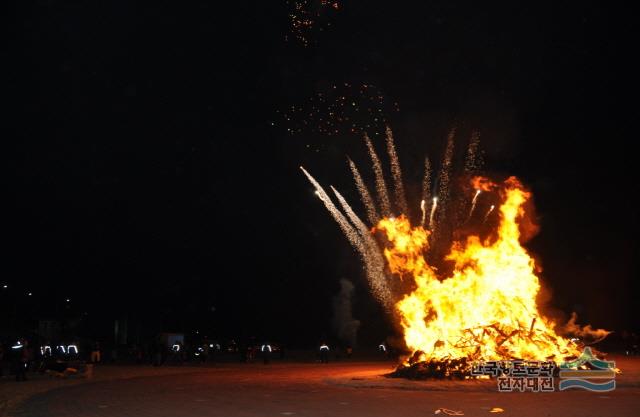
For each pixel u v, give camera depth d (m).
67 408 17.73
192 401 19.34
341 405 17.95
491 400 18.80
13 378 29.70
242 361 46.62
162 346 44.59
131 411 16.97
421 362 26.23
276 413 16.30
